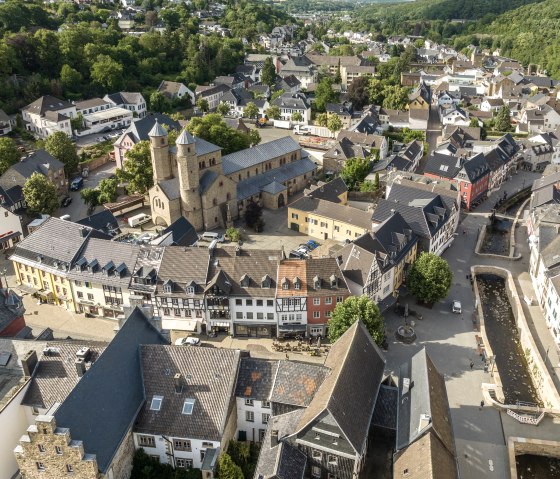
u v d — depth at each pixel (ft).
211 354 211.82
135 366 209.26
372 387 214.28
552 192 435.53
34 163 458.09
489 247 422.82
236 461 202.49
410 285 323.16
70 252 312.91
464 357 283.79
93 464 170.91
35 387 205.57
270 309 289.94
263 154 489.26
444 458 185.06
